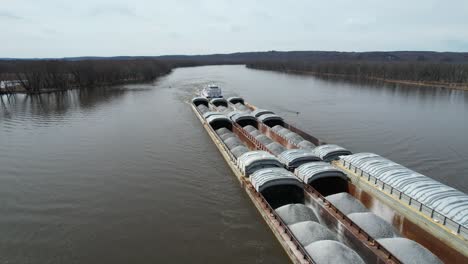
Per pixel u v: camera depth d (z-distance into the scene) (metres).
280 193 29.64
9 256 22.84
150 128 54.72
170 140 47.81
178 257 22.72
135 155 41.47
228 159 37.56
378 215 26.09
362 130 54.06
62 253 23.17
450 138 49.66
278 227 23.47
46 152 42.69
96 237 24.97
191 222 26.89
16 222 26.88
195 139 48.41
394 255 19.53
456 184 34.28
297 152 34.09
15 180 34.53
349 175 30.36
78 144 45.97
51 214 28.08
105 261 22.34
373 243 20.73
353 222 22.64
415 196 24.00
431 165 39.12
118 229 25.95
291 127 48.12
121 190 32.25
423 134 51.81
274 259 22.55
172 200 30.34
